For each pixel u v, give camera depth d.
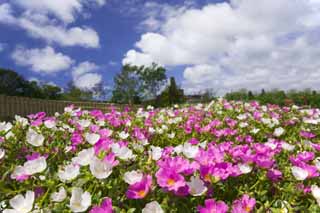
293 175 1.37
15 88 32.38
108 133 2.09
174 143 2.42
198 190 1.13
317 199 1.16
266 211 1.13
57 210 1.02
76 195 1.02
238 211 1.06
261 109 4.42
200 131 2.61
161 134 2.49
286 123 3.09
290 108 4.50
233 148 1.63
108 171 1.17
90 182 1.20
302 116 3.84
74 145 1.90
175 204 1.12
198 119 3.28
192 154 1.45
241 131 2.73
